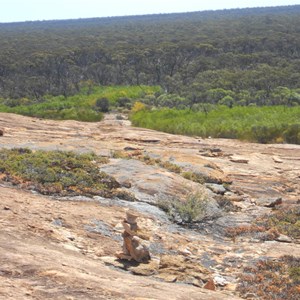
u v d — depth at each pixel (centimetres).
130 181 1217
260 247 932
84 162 1248
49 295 513
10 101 4491
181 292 588
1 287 512
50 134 1988
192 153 1823
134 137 2044
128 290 560
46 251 674
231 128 2377
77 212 940
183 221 1053
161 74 5731
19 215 848
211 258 856
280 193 1417
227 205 1221
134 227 788
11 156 1234
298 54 6525
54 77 5766
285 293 720
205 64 5669
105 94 4319
